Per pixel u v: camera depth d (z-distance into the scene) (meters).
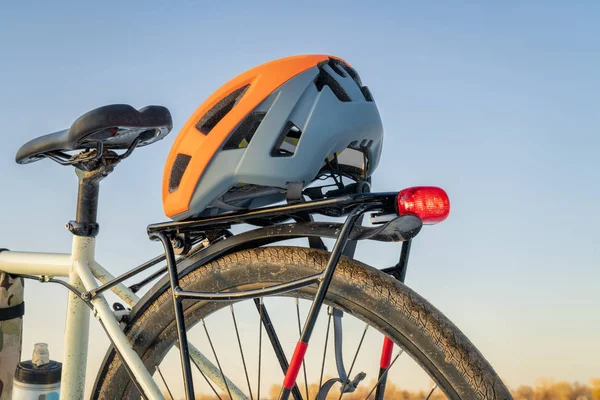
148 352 1.24
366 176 1.11
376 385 1.12
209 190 1.02
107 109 1.11
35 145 1.26
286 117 0.97
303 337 0.91
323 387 1.11
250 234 1.08
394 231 0.91
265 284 1.10
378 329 0.96
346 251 1.07
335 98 0.99
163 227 1.12
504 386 0.86
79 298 1.34
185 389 1.04
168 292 1.23
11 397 1.49
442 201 0.89
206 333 1.22
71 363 1.34
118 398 1.27
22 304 1.51
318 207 0.94
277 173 0.97
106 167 1.29
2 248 1.50
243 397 1.29
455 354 0.88
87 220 1.34
